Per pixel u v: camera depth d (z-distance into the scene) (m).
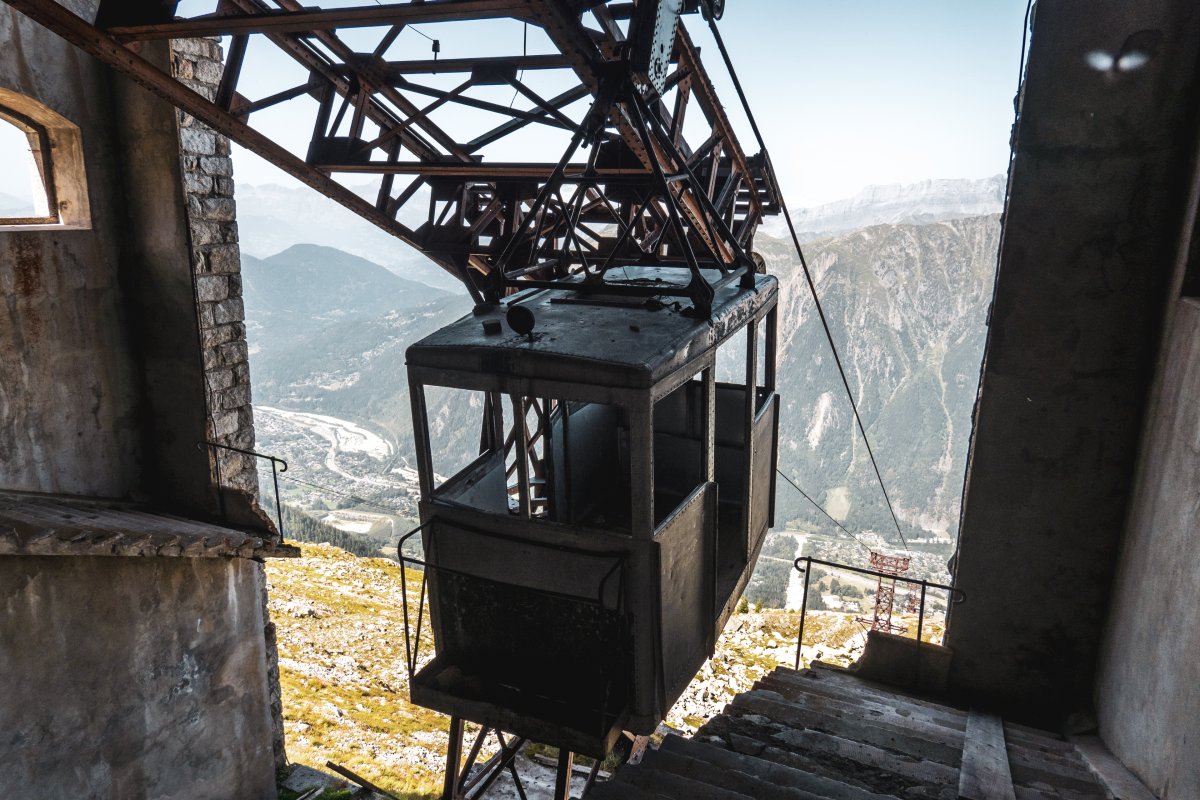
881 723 5.08
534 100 6.94
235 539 7.80
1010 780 4.27
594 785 4.09
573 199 6.21
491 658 4.62
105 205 7.99
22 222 7.51
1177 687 3.84
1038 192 5.11
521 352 4.05
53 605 6.77
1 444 7.14
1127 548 5.12
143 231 8.20
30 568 6.55
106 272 8.11
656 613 4.12
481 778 7.67
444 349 4.25
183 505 8.98
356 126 7.47
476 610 4.57
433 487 4.53
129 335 8.46
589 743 4.02
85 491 8.08
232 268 8.68
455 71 7.11
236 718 9.19
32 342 7.39
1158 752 4.05
